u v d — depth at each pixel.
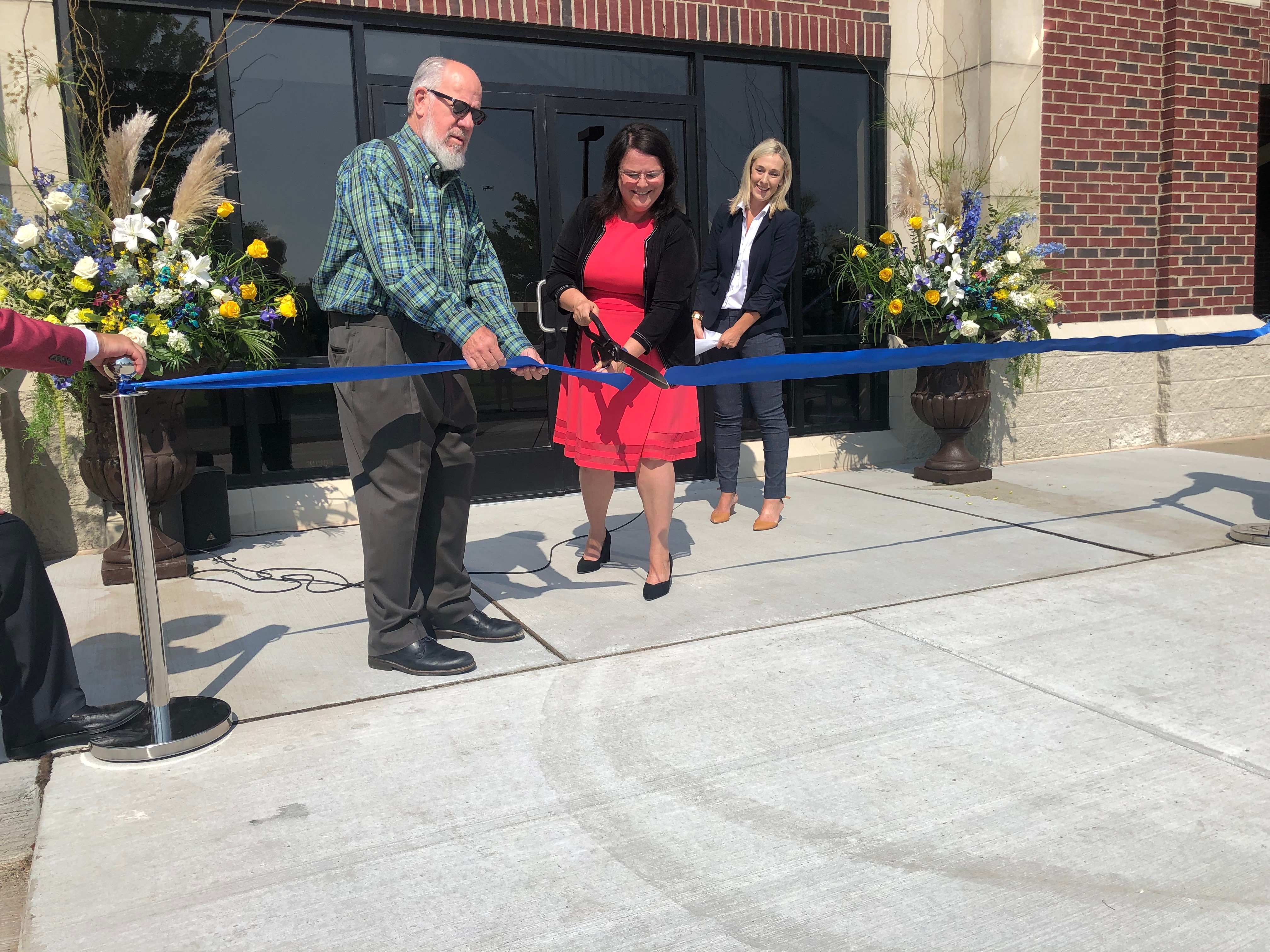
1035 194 6.17
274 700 2.69
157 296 3.66
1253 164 6.99
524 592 3.68
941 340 5.61
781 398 4.63
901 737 2.42
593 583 3.79
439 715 2.58
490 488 5.38
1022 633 3.14
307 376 2.50
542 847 1.95
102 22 4.40
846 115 6.18
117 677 2.89
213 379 2.41
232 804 2.13
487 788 2.19
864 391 6.49
